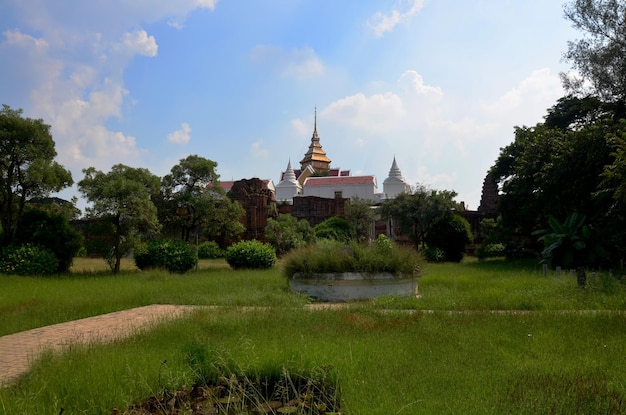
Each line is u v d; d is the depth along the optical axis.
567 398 4.64
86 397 4.93
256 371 5.58
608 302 10.56
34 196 22.19
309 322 8.71
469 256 40.81
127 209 21.62
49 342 8.40
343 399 4.75
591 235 20.12
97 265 28.94
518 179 28.56
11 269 19.20
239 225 27.56
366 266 13.90
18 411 4.55
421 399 4.64
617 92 25.75
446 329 7.99
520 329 7.90
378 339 7.26
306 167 77.69
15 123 20.39
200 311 10.16
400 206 35.22
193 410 4.92
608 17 25.00
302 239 32.59
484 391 4.89
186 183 26.73
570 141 23.61
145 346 7.04
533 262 27.25
